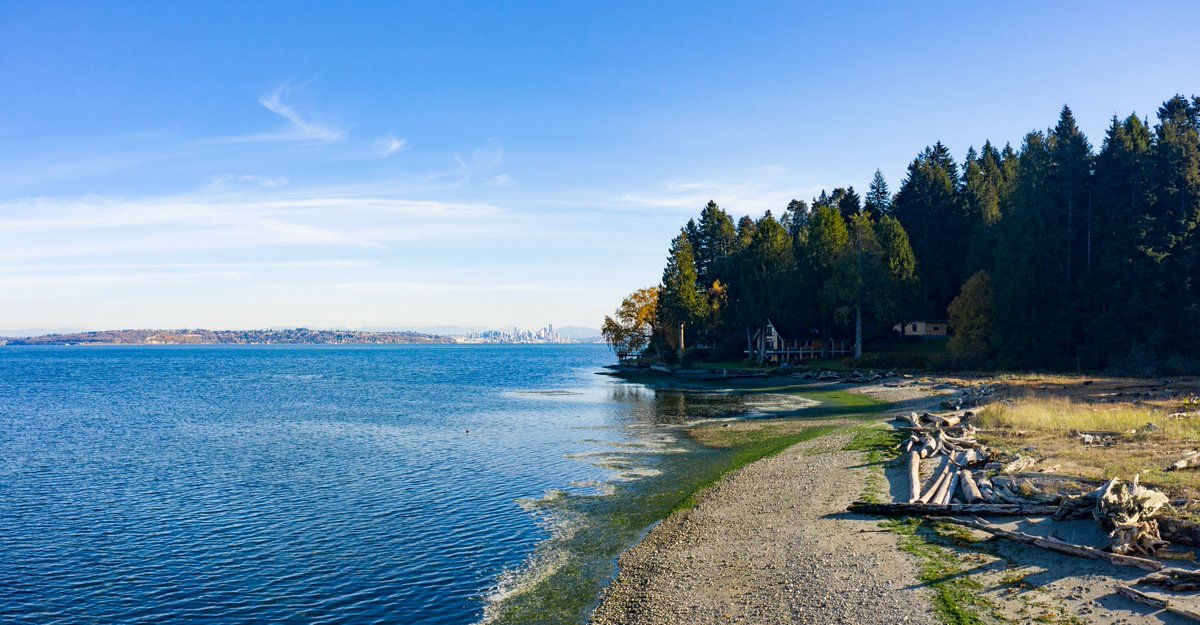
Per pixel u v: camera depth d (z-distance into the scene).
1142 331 60.31
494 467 26.97
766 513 18.36
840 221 85.69
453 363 166.88
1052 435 26.34
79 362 169.62
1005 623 10.39
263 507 21.47
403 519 19.75
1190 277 59.06
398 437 35.88
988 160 105.25
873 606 11.53
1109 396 40.19
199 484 25.02
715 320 101.06
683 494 21.77
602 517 19.39
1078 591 11.16
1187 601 10.20
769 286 88.31
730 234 124.25
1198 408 32.81
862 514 17.30
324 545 17.52
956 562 13.14
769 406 48.53
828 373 68.19
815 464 24.67
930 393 49.12
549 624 12.41
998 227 74.69
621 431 36.56
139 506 21.92
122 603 14.18
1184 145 62.12
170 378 100.31
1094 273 63.38
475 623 12.68
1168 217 60.62
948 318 87.75
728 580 13.63
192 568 16.08
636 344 114.88
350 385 82.38
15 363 162.00
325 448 32.69
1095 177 66.19
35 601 14.33
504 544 17.22
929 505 16.62
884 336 91.31
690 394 61.75
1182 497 15.53
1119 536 12.55
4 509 21.69
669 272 100.38
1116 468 19.12
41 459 30.86
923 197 97.31
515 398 60.41
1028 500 16.50
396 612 13.33
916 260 85.19
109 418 47.66
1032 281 63.91
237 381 92.06
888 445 27.58
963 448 24.73
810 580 13.05
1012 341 65.06
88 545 17.91
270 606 13.83
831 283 79.06
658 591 13.47
